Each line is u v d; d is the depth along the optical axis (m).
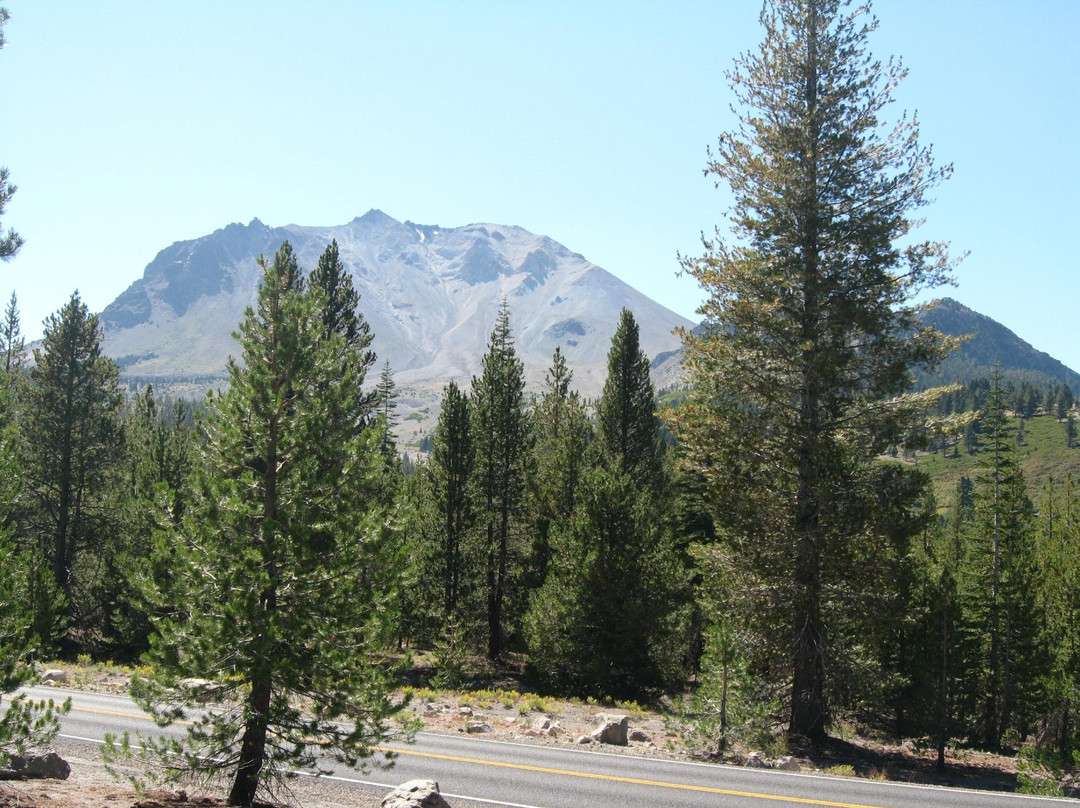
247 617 10.97
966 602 35.97
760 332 21.56
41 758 11.97
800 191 21.34
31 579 21.80
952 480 152.62
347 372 13.27
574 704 25.62
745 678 17.95
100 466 41.75
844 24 22.11
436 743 16.33
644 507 32.28
